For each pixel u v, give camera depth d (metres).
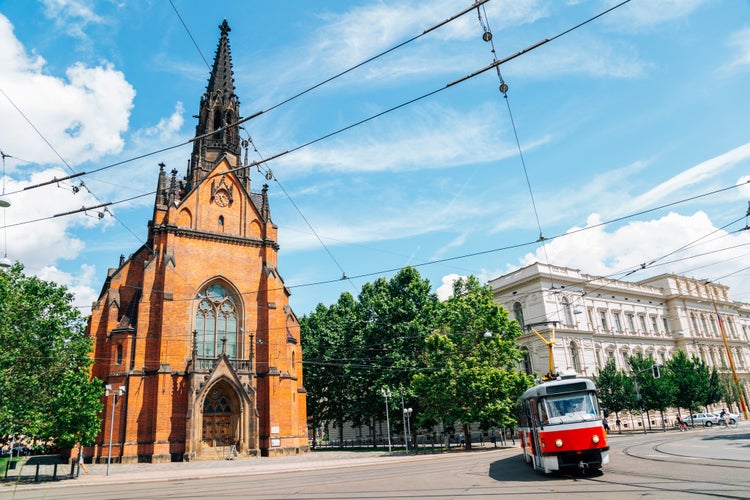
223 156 49.66
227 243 47.25
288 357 48.59
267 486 19.75
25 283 30.03
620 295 73.88
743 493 11.30
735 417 61.06
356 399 56.72
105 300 44.59
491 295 51.12
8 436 30.89
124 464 37.22
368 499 14.38
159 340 41.38
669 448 27.23
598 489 13.26
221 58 56.91
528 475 18.16
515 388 43.47
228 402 42.97
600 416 17.45
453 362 44.69
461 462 27.86
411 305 54.97
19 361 28.47
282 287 48.88
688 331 80.25
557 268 65.75
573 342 64.00
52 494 20.02
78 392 29.56
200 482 23.27
